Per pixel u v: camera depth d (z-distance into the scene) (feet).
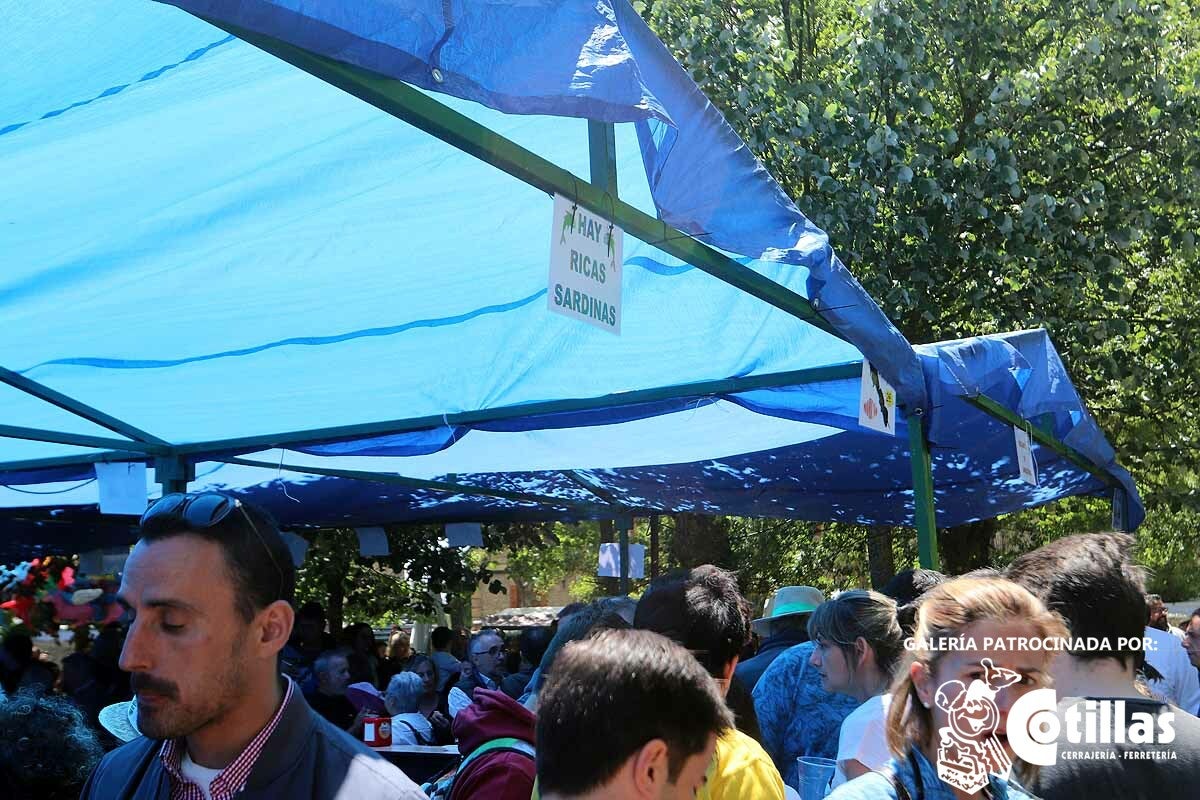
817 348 17.12
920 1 37.27
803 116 34.86
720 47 36.19
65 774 8.70
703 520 42.42
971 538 43.70
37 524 38.06
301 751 6.55
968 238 37.86
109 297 14.19
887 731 7.57
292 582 6.79
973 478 28.30
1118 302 38.68
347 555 51.88
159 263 13.23
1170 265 42.27
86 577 38.93
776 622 18.39
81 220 11.88
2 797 8.54
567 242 10.00
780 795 8.43
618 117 8.31
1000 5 37.76
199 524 6.37
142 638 6.21
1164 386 41.91
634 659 6.06
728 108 35.94
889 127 34.91
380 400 19.98
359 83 7.88
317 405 20.31
